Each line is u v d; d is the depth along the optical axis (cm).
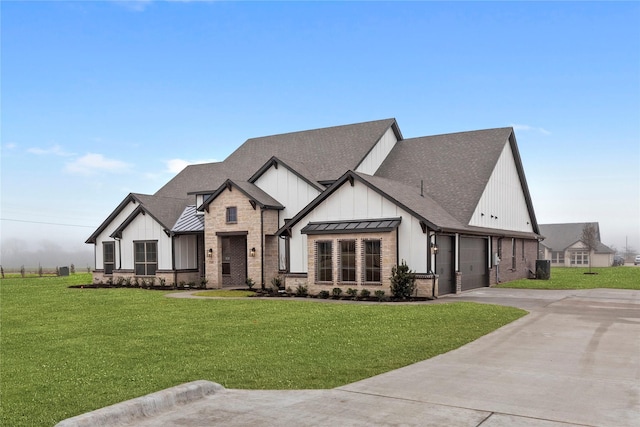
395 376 828
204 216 2794
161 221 2898
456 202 2548
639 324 1324
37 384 836
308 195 2591
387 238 2081
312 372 873
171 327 1386
